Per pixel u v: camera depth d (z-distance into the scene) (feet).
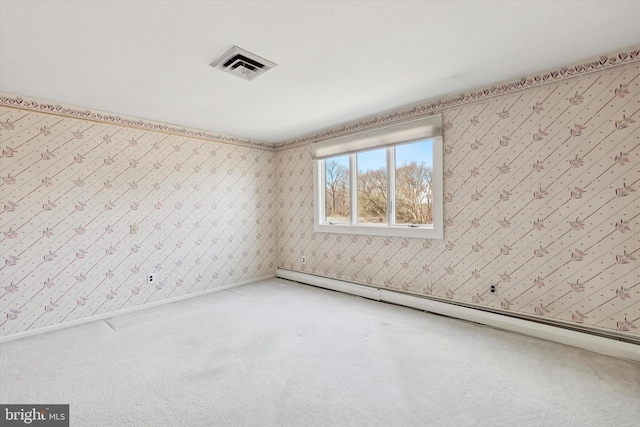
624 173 7.13
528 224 8.46
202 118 11.61
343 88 8.92
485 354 7.34
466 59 7.31
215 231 13.64
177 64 7.22
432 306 10.19
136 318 10.30
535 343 7.89
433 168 10.25
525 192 8.49
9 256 8.83
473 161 9.41
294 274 14.98
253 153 15.15
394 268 11.50
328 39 6.31
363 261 12.48
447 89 9.25
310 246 14.57
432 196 10.56
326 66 7.51
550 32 6.21
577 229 7.74
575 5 5.34
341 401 5.68
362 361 7.13
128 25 5.64
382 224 12.09
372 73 7.97
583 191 7.64
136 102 9.75
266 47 6.57
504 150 8.82
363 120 12.13
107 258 10.61
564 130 7.86
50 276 9.48
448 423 5.06
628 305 7.11
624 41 6.61
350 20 5.66
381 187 12.10
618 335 7.23
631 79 6.99
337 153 13.07
